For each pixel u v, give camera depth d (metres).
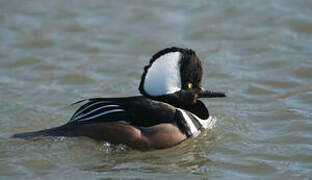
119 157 11.18
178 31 19.00
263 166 10.74
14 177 10.22
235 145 11.77
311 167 10.63
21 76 16.05
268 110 13.62
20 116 13.28
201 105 12.52
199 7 20.77
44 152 11.21
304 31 18.58
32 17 20.11
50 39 18.50
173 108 11.70
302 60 16.52
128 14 20.34
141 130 11.35
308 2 20.50
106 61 17.02
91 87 15.34
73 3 21.34
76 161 10.93
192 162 10.97
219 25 19.31
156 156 11.26
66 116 13.41
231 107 13.96
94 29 19.23
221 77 15.84
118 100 11.76
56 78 15.92
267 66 16.38
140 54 17.52
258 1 20.95
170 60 11.77
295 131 12.32
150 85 11.83
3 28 19.14
